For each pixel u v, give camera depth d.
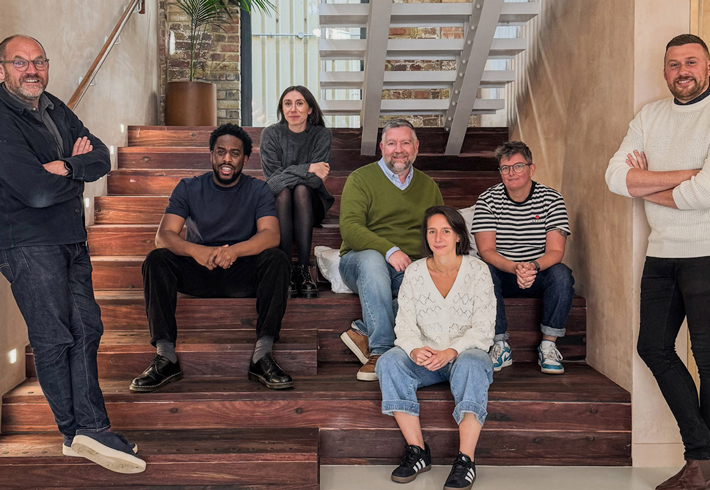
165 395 2.31
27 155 1.84
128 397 2.30
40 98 2.00
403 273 2.62
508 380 2.48
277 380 2.35
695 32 2.28
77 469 2.09
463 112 3.84
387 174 2.83
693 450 2.04
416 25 3.66
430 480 2.18
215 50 5.32
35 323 1.94
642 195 2.09
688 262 2.02
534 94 3.62
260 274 2.51
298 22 6.04
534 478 2.21
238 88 5.36
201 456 2.08
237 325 2.78
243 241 2.65
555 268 2.60
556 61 3.22
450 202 3.77
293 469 2.09
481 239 2.76
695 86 2.00
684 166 2.04
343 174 3.81
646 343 2.12
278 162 3.16
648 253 2.15
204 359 2.54
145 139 4.23
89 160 1.98
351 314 2.76
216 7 5.14
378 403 2.33
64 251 1.98
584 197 2.82
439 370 2.36
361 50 3.78
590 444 2.35
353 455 2.34
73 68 3.25
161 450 2.11
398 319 2.36
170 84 4.77
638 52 2.30
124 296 2.87
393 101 4.01
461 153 4.25
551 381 2.47
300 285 2.88
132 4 4.04
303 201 2.94
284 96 3.17
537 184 2.78
